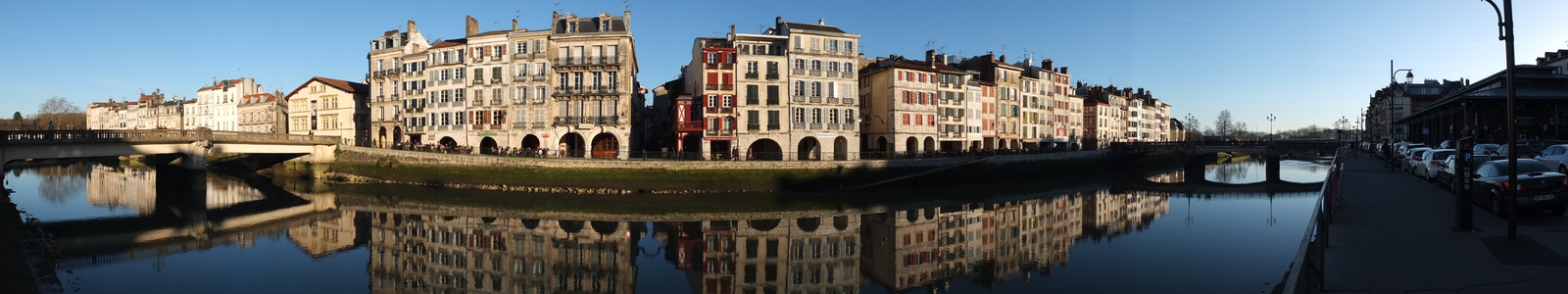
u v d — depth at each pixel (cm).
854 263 2850
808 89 6538
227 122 11738
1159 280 2381
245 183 6053
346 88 8288
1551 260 1303
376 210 4366
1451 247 1449
